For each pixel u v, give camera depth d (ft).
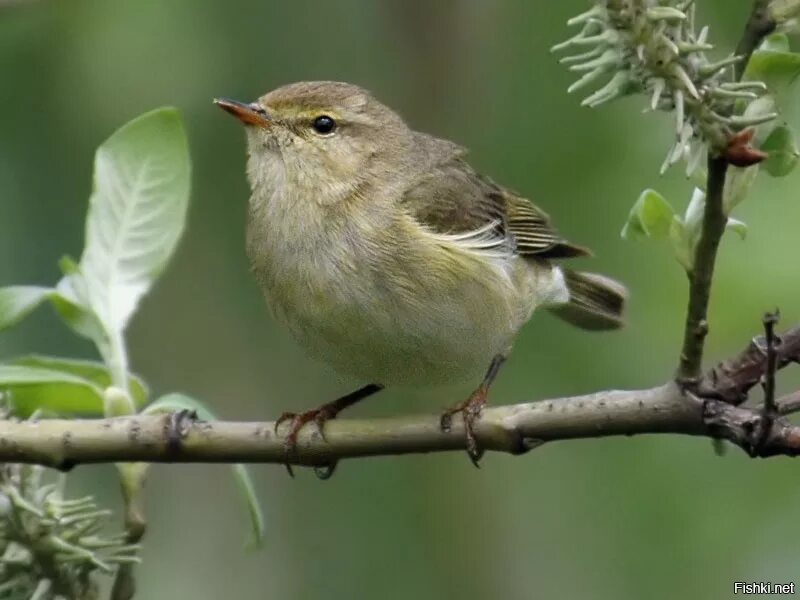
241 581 36.94
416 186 30.96
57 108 34.73
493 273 30.25
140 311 37.91
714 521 35.86
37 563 23.11
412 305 29.01
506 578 35.63
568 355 37.11
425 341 29.27
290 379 38.22
